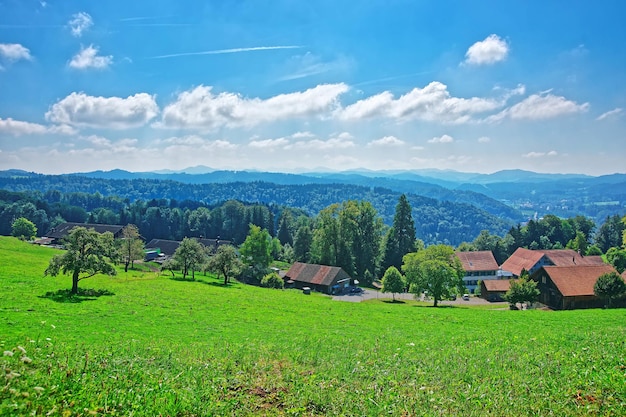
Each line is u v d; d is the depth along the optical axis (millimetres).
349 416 11945
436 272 65000
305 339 27438
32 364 13477
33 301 38219
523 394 13594
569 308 62969
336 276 90188
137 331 29516
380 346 23922
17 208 171000
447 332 32719
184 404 11695
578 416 11969
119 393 11828
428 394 13594
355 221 106375
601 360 17297
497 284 82188
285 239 157875
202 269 75625
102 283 56500
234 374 15250
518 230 147750
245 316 40156
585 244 136500
